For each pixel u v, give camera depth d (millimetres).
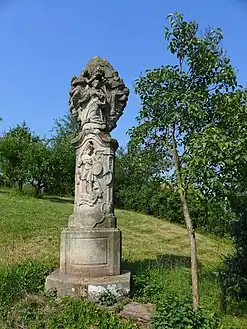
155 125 7801
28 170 27500
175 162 7695
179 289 7992
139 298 7445
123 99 8906
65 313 6336
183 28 7406
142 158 8492
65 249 8109
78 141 8555
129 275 8031
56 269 8789
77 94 8703
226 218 7531
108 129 8758
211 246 15766
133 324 6117
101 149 8445
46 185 29047
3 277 7664
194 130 7387
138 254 12516
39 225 15289
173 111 7492
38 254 11398
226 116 6418
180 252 13820
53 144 30156
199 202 6324
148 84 7875
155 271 9352
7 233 13594
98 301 7133
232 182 6090
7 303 6910
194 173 5988
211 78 7410
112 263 8047
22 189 29844
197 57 7406
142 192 26266
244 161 5672
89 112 8555
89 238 7977
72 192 31781
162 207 24484
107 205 8375
